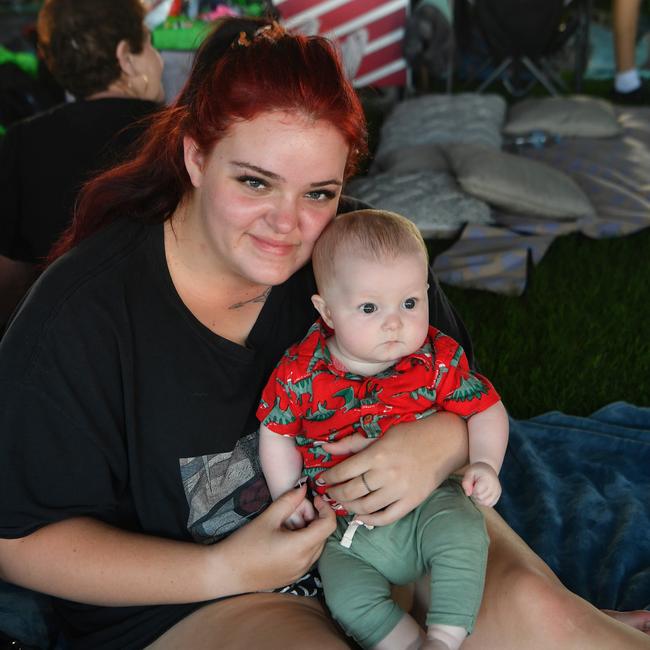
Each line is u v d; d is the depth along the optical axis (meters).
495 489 1.70
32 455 1.55
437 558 1.67
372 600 1.69
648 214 4.73
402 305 1.78
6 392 1.52
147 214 1.67
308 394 1.78
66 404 1.55
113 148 2.90
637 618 1.98
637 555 2.35
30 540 1.58
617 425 3.04
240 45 1.48
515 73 7.31
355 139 1.51
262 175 1.47
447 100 6.19
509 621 1.64
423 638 1.68
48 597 2.15
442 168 5.11
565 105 6.07
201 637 1.60
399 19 6.54
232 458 1.75
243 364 1.72
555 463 2.86
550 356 3.60
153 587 1.58
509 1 6.72
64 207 3.00
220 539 1.78
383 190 4.81
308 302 1.90
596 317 3.91
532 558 1.75
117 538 1.61
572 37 7.68
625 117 6.24
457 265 4.23
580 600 1.65
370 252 1.76
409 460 1.71
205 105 1.47
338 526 1.79
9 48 7.30
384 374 1.81
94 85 3.17
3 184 3.09
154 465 1.66
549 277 4.25
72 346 1.55
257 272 1.58
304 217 1.55
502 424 1.82
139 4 3.18
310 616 1.66
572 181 4.91
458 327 2.12
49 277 1.59
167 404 1.65
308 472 1.80
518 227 4.57
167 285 1.65
